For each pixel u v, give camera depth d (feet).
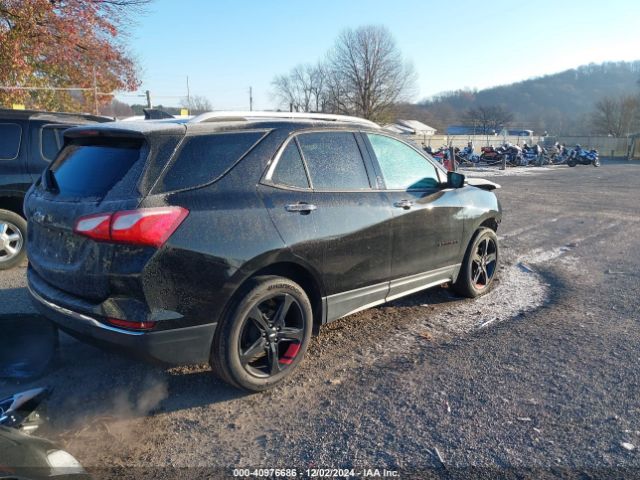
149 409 10.54
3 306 15.87
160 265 9.30
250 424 10.07
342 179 12.68
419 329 15.05
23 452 6.79
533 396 11.15
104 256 9.34
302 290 11.56
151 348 9.44
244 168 10.85
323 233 11.66
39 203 11.27
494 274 18.90
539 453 9.18
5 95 56.59
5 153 19.86
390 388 11.47
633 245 27.68
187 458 9.00
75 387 11.30
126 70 68.08
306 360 12.87
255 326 10.91
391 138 14.61
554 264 23.39
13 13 50.98
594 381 11.85
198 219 9.80
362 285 12.98
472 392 11.30
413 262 14.47
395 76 191.62
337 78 195.21
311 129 12.35
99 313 9.40
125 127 10.48
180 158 10.11
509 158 108.47
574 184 65.92
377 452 9.20
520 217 37.63
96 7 57.88
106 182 10.03
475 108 336.08
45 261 10.82
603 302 17.78
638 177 79.36
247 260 10.32
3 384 11.27
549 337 14.49
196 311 9.83
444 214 15.35
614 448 9.34
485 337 14.46
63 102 68.54
